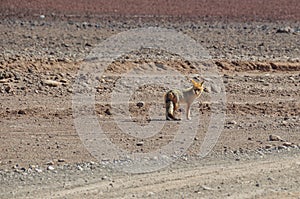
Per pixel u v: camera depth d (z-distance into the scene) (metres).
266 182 27.28
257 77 51.91
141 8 110.12
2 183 27.12
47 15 99.44
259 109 41.88
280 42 72.94
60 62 54.59
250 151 32.00
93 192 25.98
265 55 63.16
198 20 98.81
